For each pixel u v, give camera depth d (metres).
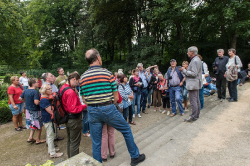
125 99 4.60
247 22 9.17
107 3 15.57
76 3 25.34
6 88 9.73
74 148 2.72
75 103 2.60
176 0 11.84
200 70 3.58
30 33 26.02
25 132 4.88
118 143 3.87
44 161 3.36
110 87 2.12
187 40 15.54
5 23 11.67
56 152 3.65
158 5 14.82
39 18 25.14
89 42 22.16
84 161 1.53
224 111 4.04
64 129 5.00
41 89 3.29
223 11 10.12
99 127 2.21
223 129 3.07
